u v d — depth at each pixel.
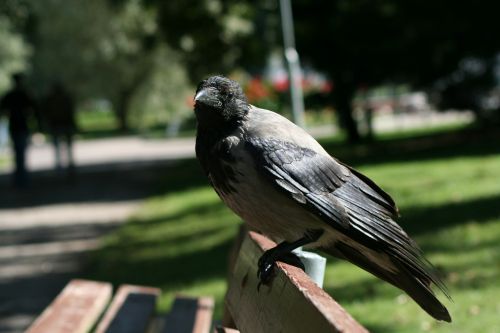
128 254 9.76
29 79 46.84
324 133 33.22
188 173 20.41
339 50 22.45
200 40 23.89
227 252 9.17
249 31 23.55
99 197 16.97
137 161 26.72
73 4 43.22
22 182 19.39
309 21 22.03
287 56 11.56
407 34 20.55
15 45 44.03
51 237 11.94
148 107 51.62
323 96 25.34
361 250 3.57
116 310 4.95
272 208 3.59
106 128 57.28
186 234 10.78
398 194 12.08
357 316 6.43
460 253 8.02
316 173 3.55
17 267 9.66
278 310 2.70
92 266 9.33
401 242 3.40
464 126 27.36
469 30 20.23
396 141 24.44
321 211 3.46
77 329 4.31
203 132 3.74
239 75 28.61
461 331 5.88
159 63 48.03
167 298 7.27
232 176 3.62
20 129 19.23
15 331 6.88
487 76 22.67
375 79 23.39
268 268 3.05
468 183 12.48
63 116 20.33
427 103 24.00
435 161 16.50
